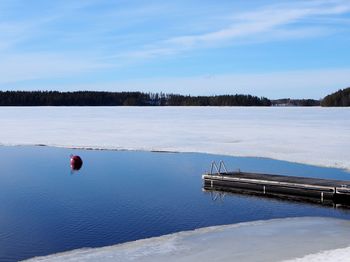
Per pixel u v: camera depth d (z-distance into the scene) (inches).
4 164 806.5
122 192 574.6
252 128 1411.2
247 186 595.2
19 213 474.9
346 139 1063.0
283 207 504.1
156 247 350.6
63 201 525.7
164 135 1254.9
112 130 1418.6
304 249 334.3
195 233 388.8
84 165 794.8
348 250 314.7
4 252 362.9
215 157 869.2
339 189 522.3
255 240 361.4
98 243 382.6
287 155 850.1
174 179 665.6
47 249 368.2
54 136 1268.5
